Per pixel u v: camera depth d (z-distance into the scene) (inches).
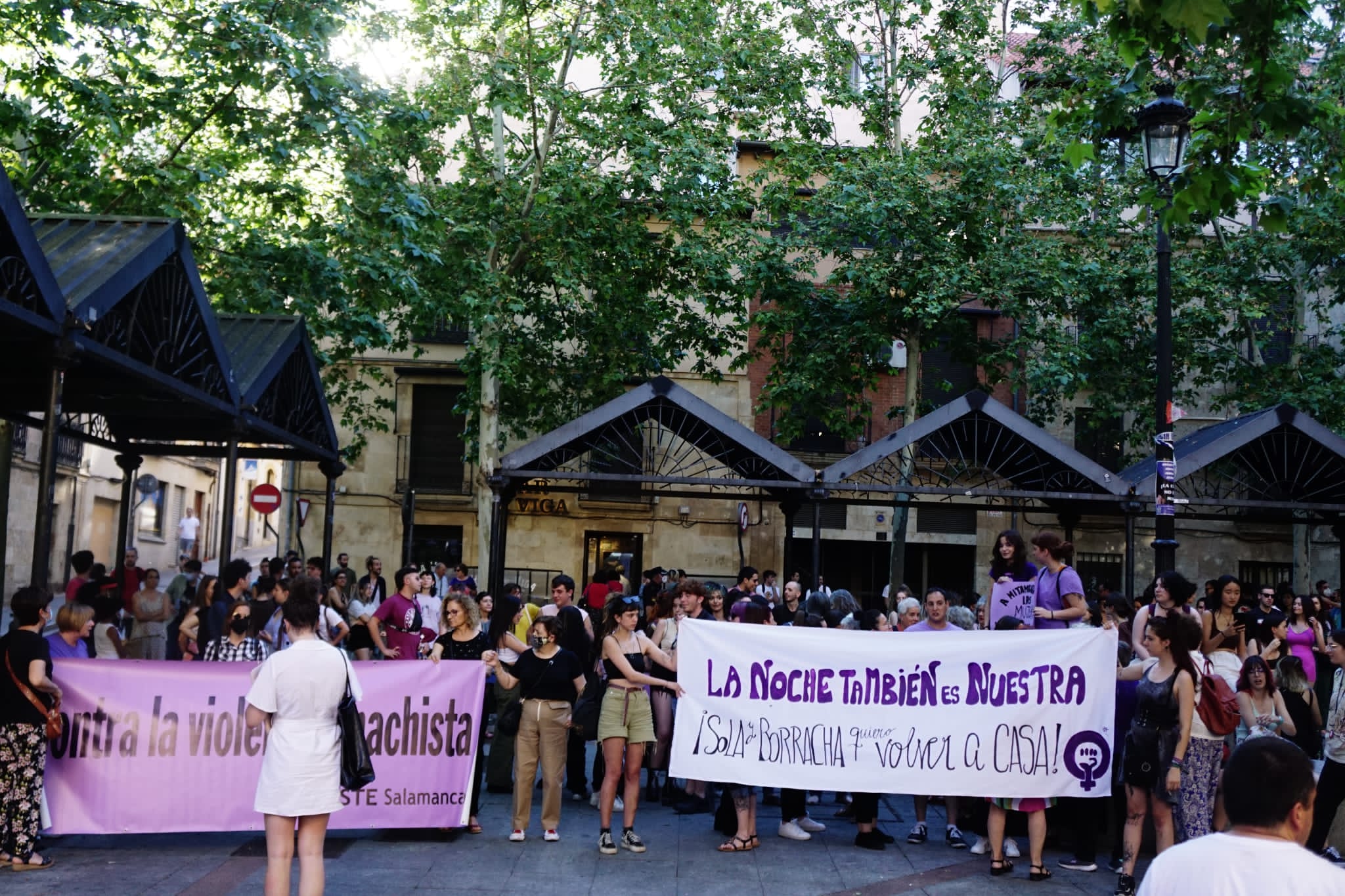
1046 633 347.3
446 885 301.9
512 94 836.6
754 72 884.0
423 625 524.7
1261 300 999.6
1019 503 1153.4
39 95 638.5
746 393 1176.2
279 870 244.1
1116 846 347.9
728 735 354.3
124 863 312.2
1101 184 925.8
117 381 463.8
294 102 671.1
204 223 719.7
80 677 327.6
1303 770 126.0
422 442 1150.3
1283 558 1176.8
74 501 1170.6
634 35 842.8
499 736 445.1
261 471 1945.1
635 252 907.4
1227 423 663.1
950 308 880.3
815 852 355.6
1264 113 350.9
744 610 381.7
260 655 358.6
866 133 955.3
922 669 352.5
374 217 731.4
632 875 319.6
